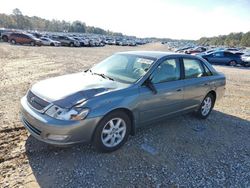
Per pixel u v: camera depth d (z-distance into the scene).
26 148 3.71
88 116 3.29
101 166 3.41
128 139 4.26
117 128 3.77
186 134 4.72
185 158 3.84
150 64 4.29
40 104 3.42
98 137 3.51
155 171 3.42
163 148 4.08
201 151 4.12
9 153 3.54
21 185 2.91
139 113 3.96
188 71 4.96
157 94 4.14
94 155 3.66
